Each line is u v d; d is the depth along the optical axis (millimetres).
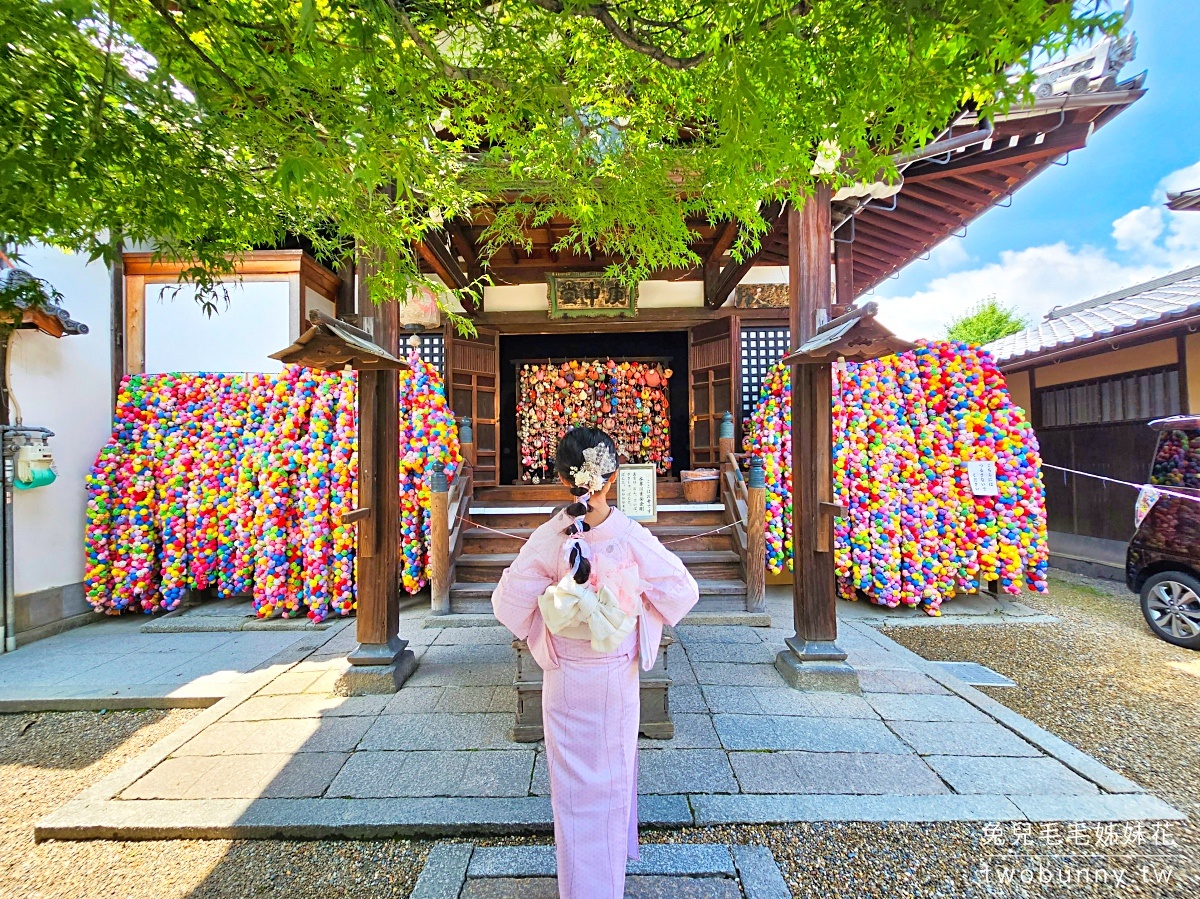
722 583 4191
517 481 6785
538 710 2361
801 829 1827
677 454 6957
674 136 1881
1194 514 3721
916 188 3943
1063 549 6453
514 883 1616
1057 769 2129
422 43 1221
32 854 1824
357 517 2895
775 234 4582
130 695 3014
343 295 5973
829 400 2859
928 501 4277
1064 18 952
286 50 1242
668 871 1640
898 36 1098
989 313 19297
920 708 2623
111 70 1197
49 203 1370
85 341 4473
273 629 4133
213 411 4527
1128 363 5672
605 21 1285
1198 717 2730
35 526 4047
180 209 1639
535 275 6035
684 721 2502
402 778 2092
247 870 1728
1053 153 3184
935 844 1759
